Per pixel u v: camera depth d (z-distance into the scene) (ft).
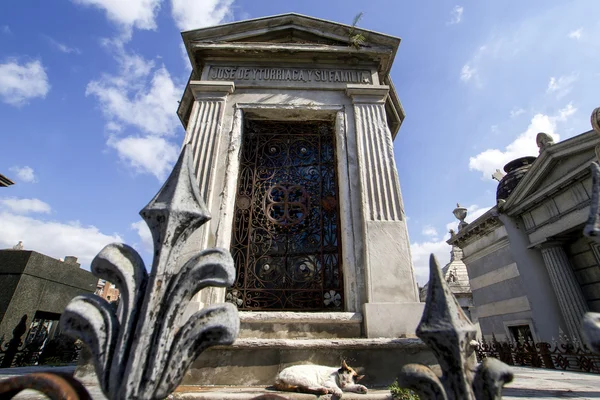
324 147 19.74
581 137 29.86
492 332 40.14
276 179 18.74
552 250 34.27
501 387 3.93
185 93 23.61
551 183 33.06
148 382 3.99
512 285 37.50
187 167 5.41
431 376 4.14
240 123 18.89
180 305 4.53
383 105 19.27
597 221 4.47
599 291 30.89
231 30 21.80
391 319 13.44
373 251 15.02
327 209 17.81
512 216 38.63
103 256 4.74
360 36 20.97
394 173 17.10
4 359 28.32
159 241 4.76
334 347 12.28
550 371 25.91
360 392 10.45
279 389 10.94
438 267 4.70
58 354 34.22
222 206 16.29
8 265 33.86
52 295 37.70
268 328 13.62
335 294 15.76
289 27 22.16
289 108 19.25
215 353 12.24
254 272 16.39
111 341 4.33
